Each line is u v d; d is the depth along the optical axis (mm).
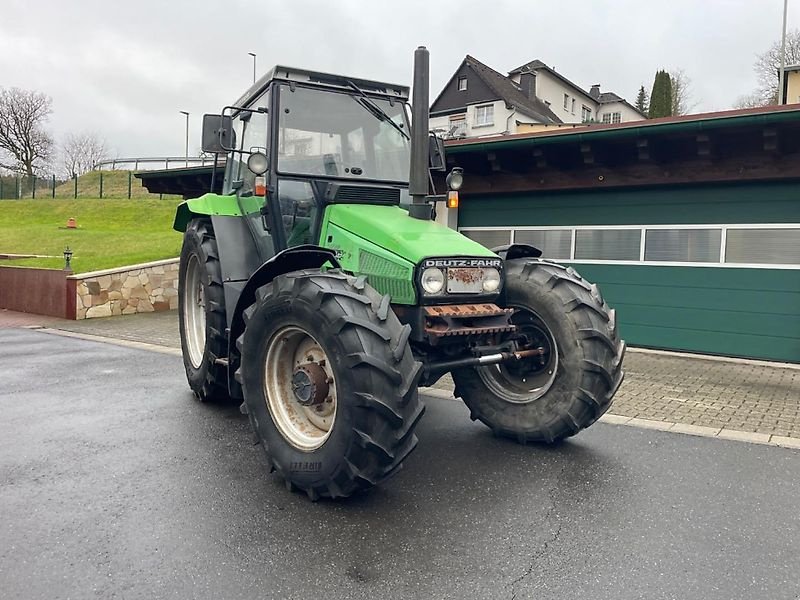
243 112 5277
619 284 8766
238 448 4316
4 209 31844
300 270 3801
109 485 3627
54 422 4918
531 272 4520
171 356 7961
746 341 7945
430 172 5023
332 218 4395
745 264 7902
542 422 4359
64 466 3934
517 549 2914
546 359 4512
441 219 10109
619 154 8258
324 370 3566
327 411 3594
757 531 3115
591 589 2584
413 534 3053
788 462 4113
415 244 3865
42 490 3547
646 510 3352
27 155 48438
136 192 36688
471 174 9602
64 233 23281
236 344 4074
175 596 2498
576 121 57438
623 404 5652
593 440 4578
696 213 8180
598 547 2938
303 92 4656
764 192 7727
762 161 7543
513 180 9297
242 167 5348
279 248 4574
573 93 56719
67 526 3100
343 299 3363
